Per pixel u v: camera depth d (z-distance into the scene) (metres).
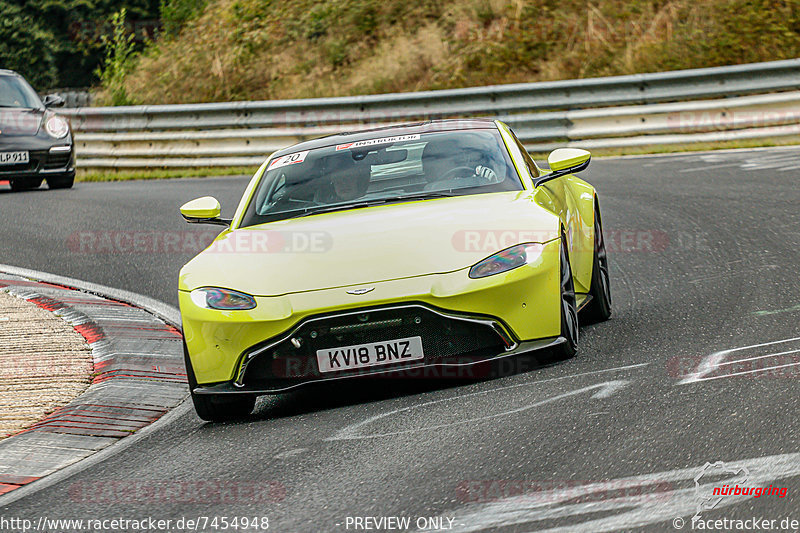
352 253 12.54
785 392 10.29
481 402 11.38
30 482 10.79
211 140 43.75
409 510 8.27
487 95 39.88
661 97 37.69
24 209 33.59
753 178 28.61
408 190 14.45
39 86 99.19
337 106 41.97
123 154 45.56
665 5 49.50
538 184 14.59
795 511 7.34
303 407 12.95
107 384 14.66
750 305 15.22
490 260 12.22
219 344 12.33
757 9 46.69
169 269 23.92
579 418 10.23
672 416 9.91
